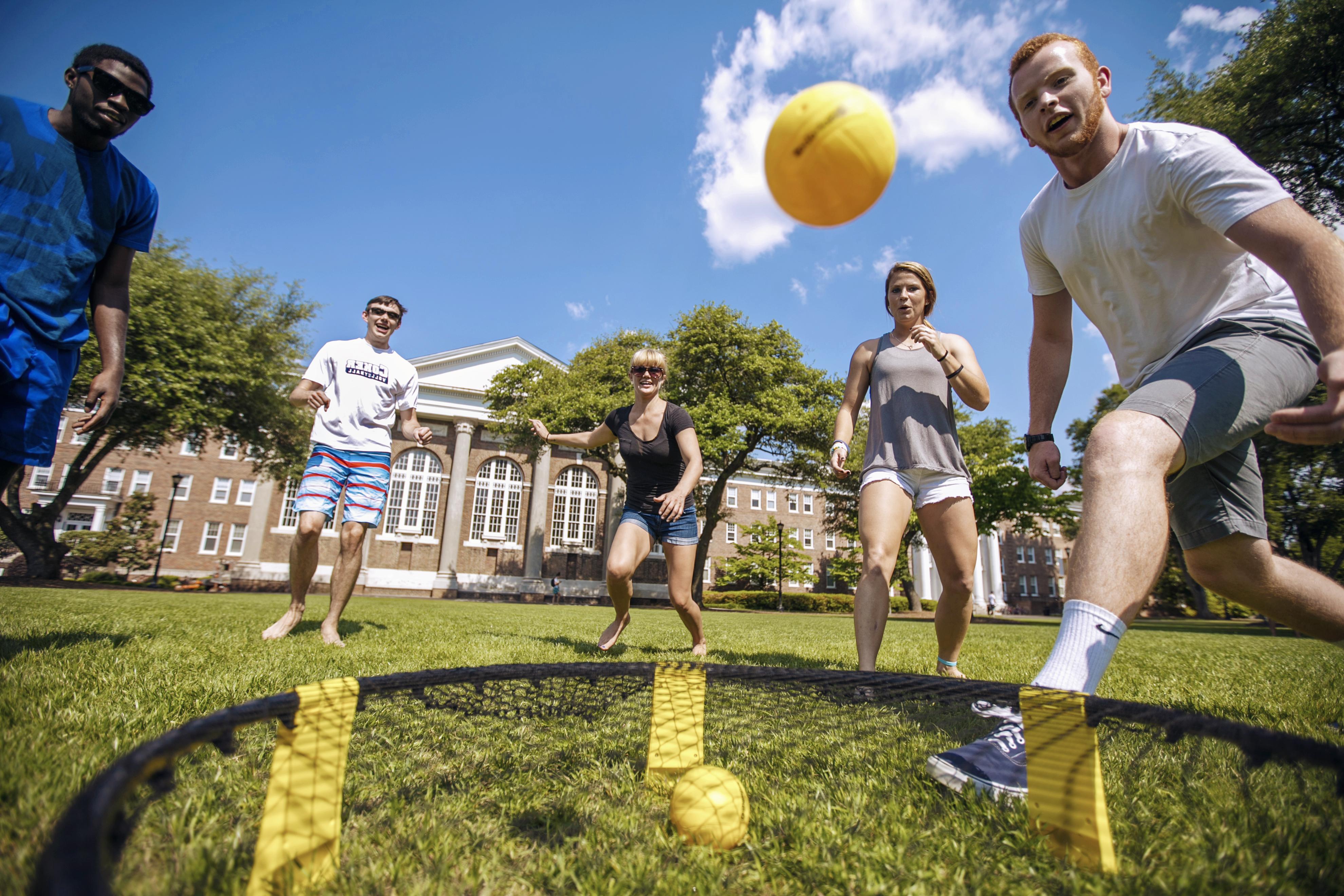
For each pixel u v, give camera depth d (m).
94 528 38.34
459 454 39.62
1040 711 1.12
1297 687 3.54
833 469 3.38
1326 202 15.36
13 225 2.39
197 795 1.20
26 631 3.94
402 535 38.50
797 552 44.88
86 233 2.57
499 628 7.38
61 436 39.31
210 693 2.37
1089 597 1.49
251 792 1.29
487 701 1.44
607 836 1.23
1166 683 3.69
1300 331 1.86
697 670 1.45
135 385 21.36
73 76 2.48
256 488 38.72
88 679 2.50
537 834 1.26
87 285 2.63
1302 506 24.83
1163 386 1.73
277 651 3.76
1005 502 29.44
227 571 37.12
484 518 40.41
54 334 2.48
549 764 1.60
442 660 3.60
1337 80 14.42
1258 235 1.61
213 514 39.97
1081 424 33.38
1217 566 2.14
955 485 3.16
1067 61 1.95
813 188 1.56
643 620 11.25
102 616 5.68
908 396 3.25
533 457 31.86
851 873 1.09
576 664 1.37
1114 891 0.97
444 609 14.42
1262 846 0.99
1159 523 1.54
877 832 1.24
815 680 1.39
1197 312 2.00
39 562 23.53
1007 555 59.72
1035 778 1.12
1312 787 0.90
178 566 38.69
